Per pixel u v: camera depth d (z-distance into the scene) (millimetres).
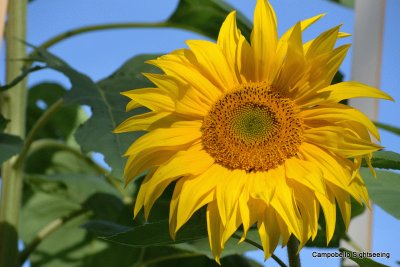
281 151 891
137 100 898
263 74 912
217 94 917
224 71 915
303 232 854
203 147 909
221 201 867
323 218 1060
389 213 1011
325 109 878
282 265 888
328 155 875
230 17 915
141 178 1060
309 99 894
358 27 1131
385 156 927
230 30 916
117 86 1145
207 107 916
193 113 916
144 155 895
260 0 888
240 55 913
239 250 1125
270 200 849
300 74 890
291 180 877
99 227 1152
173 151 905
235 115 903
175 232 861
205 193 880
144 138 893
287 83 901
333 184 866
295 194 868
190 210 866
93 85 1138
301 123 893
